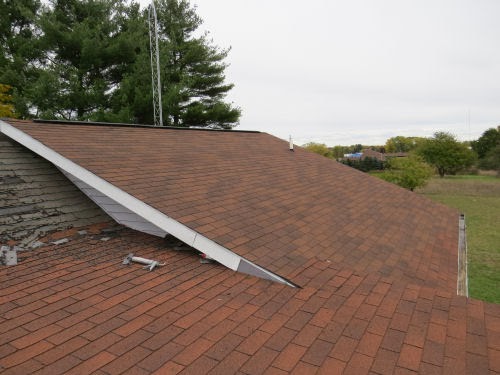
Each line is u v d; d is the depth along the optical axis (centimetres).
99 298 396
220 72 2612
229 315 374
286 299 414
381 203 1071
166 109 1992
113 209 655
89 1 1964
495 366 304
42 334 323
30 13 1794
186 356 303
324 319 372
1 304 372
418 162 3303
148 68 1958
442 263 711
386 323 367
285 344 327
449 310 397
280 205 738
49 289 411
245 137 1405
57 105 1786
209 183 711
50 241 547
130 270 475
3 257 477
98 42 1858
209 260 517
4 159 605
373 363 304
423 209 1155
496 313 393
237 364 296
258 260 482
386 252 673
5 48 1938
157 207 513
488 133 7644
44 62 1991
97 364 286
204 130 1230
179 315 369
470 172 5966
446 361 309
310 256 547
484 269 1536
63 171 667
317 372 290
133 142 804
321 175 1203
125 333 332
